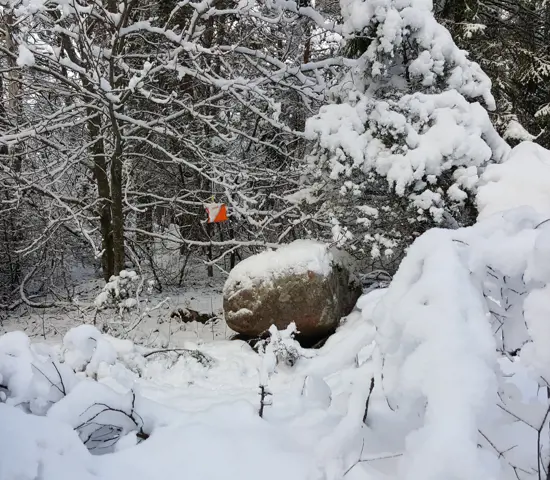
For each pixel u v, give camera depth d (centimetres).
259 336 543
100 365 314
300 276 534
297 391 310
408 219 586
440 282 184
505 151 592
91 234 1023
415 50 624
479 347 171
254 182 873
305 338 558
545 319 173
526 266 197
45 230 777
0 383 239
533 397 224
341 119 603
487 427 190
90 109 747
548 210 457
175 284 1107
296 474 206
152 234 898
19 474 173
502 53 966
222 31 831
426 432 161
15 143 632
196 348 539
